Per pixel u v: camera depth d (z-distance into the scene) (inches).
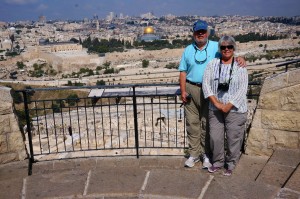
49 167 222.7
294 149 210.7
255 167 204.8
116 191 186.4
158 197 179.6
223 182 189.0
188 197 177.2
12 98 220.5
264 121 214.7
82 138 428.5
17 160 225.6
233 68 184.5
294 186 172.4
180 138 414.0
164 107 627.8
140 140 409.7
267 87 210.1
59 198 182.4
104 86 223.3
